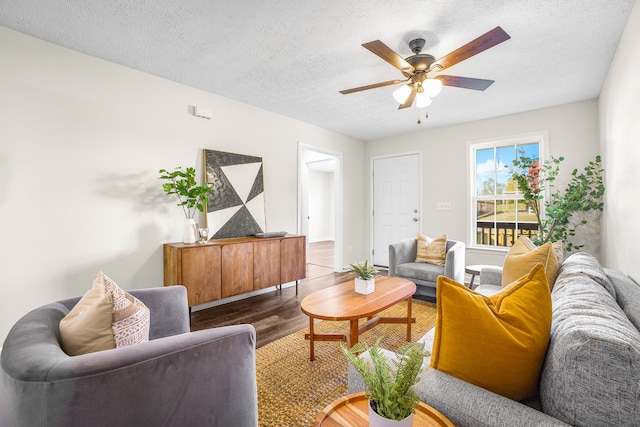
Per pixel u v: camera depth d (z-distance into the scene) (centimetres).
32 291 229
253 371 110
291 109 388
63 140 244
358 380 109
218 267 301
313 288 409
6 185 219
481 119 425
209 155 333
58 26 217
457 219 449
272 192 401
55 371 76
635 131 184
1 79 217
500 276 264
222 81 307
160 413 88
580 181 350
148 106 291
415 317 298
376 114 405
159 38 231
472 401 84
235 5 193
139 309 114
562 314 100
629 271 205
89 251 257
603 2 186
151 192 294
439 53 246
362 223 559
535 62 261
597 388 71
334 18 205
